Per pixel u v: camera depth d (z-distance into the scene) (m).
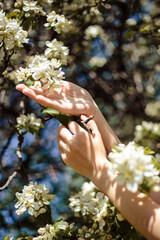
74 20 3.03
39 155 3.56
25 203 1.50
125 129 3.45
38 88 1.35
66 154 1.24
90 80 3.54
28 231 2.83
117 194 1.12
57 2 2.61
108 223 1.51
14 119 2.92
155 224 1.05
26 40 1.79
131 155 0.98
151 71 3.65
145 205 1.08
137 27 3.05
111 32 3.48
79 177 3.54
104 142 1.32
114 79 3.58
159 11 3.27
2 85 2.77
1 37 1.75
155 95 3.65
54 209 3.29
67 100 1.34
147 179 1.05
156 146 2.54
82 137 1.21
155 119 3.42
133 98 3.52
